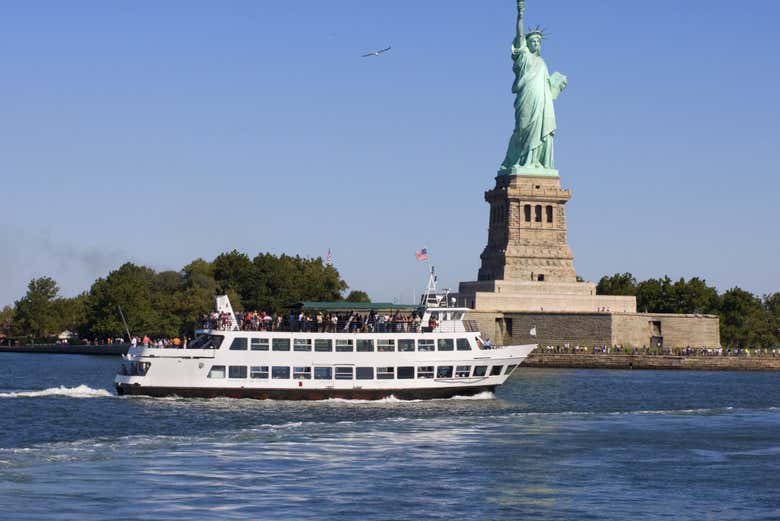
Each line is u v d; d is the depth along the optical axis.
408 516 83.94
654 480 97.88
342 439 117.19
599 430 128.50
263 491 91.00
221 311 158.88
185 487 91.62
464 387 160.62
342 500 88.38
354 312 165.75
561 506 87.88
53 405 145.25
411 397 157.12
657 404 166.62
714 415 146.50
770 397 183.25
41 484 91.31
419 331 159.75
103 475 95.50
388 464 103.56
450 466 103.00
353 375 154.88
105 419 132.50
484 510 86.19
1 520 80.38
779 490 94.12
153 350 152.75
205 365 152.75
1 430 122.94
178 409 142.38
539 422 135.12
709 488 94.75
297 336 153.88
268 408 145.38
